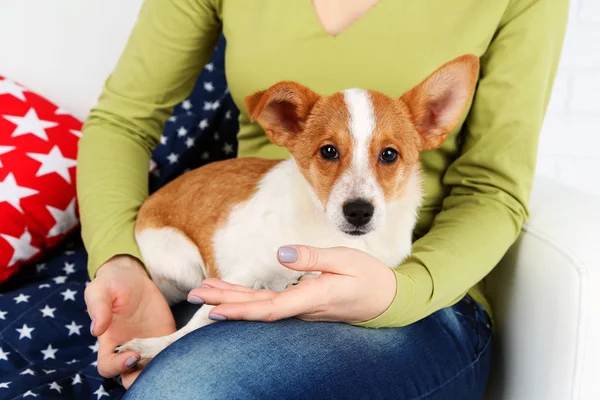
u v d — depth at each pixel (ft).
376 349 3.45
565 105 7.01
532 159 4.41
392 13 4.52
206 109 6.40
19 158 5.87
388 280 3.44
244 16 4.82
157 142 5.53
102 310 3.67
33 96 6.42
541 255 4.18
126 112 5.22
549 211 4.53
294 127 4.45
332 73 4.61
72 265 5.90
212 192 4.82
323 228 4.17
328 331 3.41
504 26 4.58
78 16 6.74
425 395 3.50
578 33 6.79
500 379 4.48
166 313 4.28
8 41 6.79
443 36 4.50
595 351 3.85
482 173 4.47
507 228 4.22
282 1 4.69
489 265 4.08
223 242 4.56
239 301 3.34
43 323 4.88
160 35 5.14
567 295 3.92
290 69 4.68
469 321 4.23
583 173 7.14
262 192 4.52
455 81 4.17
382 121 4.15
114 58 6.85
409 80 4.53
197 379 2.92
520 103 4.44
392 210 4.22
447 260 3.88
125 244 4.49
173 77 5.28
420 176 4.45
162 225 4.84
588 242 4.09
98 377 4.27
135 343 3.81
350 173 4.04
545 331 4.05
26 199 5.73
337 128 4.14
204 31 5.20
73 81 6.88
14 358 4.58
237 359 3.06
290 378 3.07
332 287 3.25
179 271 4.75
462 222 4.20
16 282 5.74
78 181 4.98
